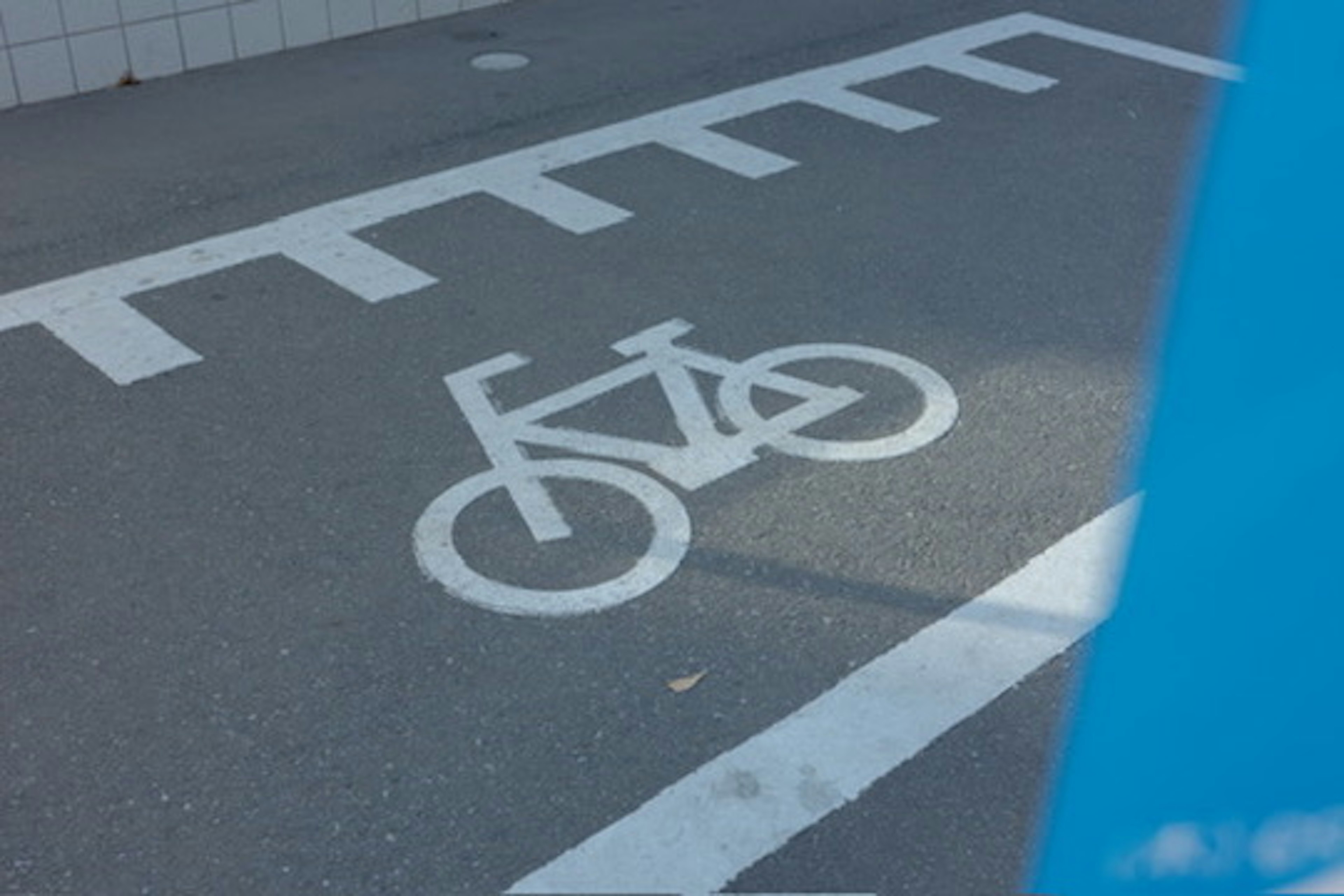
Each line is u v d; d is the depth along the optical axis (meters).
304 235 7.16
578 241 7.07
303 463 5.26
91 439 5.43
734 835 3.71
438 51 10.05
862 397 5.70
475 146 8.33
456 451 5.33
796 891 3.55
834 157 8.12
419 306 6.42
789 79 9.41
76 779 3.87
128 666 4.28
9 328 6.26
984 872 3.59
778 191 7.66
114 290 6.59
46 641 4.38
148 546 4.81
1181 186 7.68
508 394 5.71
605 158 8.12
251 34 9.84
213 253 6.98
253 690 4.18
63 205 7.54
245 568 4.70
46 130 8.61
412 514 4.96
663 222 7.29
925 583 4.66
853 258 6.90
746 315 6.34
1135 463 5.26
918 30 10.41
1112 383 5.80
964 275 6.74
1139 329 6.22
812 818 3.76
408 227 7.24
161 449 5.36
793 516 4.98
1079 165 8.03
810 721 4.08
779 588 4.62
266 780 3.86
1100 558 4.74
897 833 3.71
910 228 7.23
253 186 7.77
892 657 4.33
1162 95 9.10
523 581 4.63
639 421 5.52
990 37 10.23
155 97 9.16
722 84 9.34
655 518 4.95
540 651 4.34
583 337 6.14
